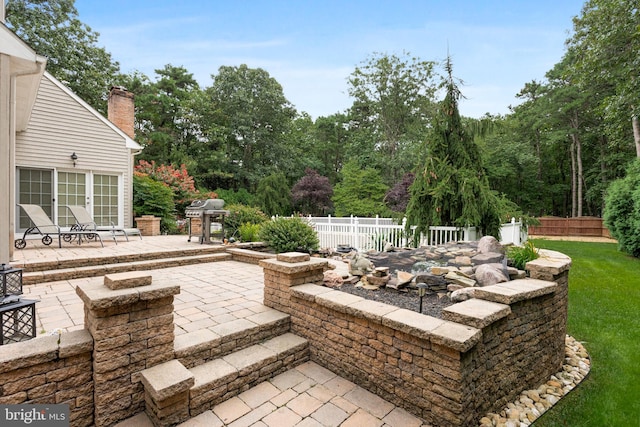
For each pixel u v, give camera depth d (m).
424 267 4.30
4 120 4.38
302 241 7.45
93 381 2.27
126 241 8.45
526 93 23.28
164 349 2.52
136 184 11.34
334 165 31.89
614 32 11.09
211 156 23.02
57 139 8.97
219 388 2.54
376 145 24.20
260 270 6.01
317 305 3.21
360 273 4.46
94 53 17.69
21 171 8.48
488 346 2.49
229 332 3.01
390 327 2.54
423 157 7.85
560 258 3.93
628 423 2.53
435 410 2.31
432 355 2.33
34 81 5.67
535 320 3.09
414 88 22.64
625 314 4.90
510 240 8.24
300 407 2.52
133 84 21.80
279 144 26.58
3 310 2.38
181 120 23.25
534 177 23.73
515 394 2.83
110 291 2.29
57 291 4.28
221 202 8.16
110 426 2.25
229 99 25.05
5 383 1.95
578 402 2.85
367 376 2.77
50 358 2.09
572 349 3.88
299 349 3.21
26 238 8.48
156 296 2.39
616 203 10.38
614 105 11.50
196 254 6.91
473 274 3.85
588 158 22.48
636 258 9.79
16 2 15.08
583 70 13.02
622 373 3.32
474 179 6.85
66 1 16.52
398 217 8.46
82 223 7.79
